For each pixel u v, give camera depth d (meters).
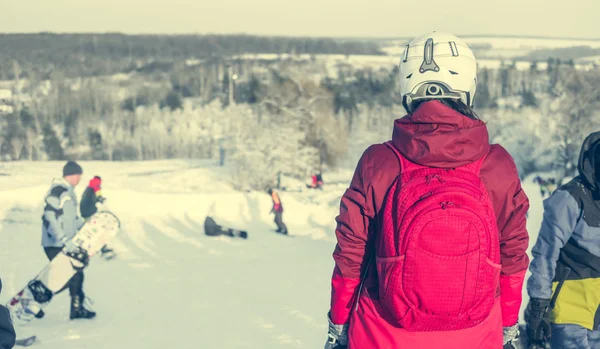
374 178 1.94
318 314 7.17
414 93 2.04
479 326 1.89
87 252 6.40
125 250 14.60
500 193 1.89
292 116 49.62
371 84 90.56
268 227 22.25
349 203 2.00
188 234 18.89
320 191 41.97
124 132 90.94
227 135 45.97
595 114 65.38
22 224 19.20
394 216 1.84
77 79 107.44
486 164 1.90
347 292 2.03
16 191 23.61
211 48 143.12
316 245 16.92
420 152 1.85
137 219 21.89
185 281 9.87
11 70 103.38
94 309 7.44
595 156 2.82
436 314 1.78
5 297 8.12
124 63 122.25
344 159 54.84
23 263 11.64
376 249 1.91
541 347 2.85
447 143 1.82
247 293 8.71
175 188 41.91
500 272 1.97
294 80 52.28
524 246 1.94
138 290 8.93
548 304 2.87
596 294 2.92
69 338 5.92
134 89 108.50
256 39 152.00
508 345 2.06
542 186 40.84
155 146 85.88
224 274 10.75
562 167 62.72
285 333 6.17
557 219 2.87
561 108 68.69
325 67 100.88
